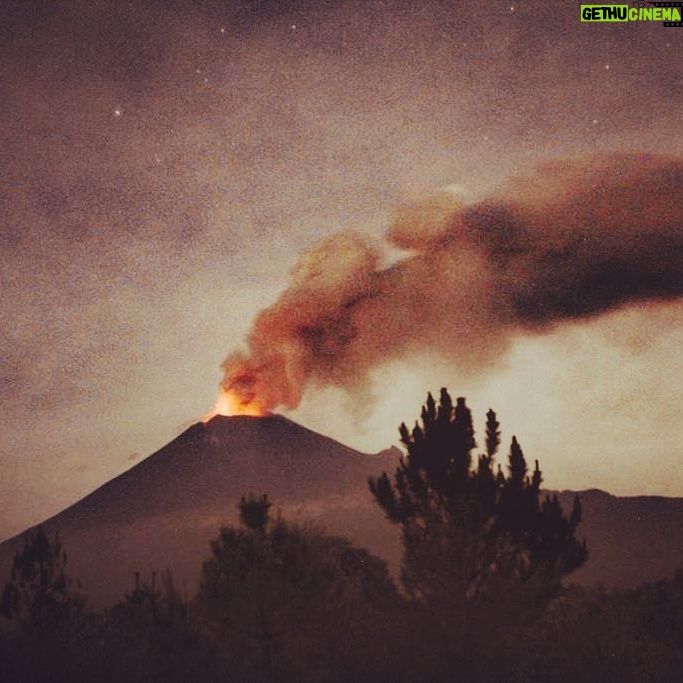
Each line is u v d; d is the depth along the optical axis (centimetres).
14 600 9881
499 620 6619
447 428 7494
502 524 7194
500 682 6525
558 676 6594
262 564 6406
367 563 7881
